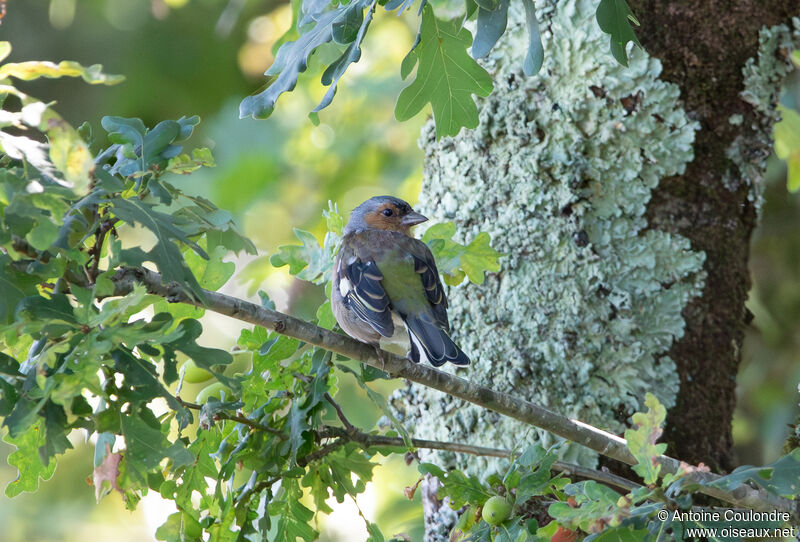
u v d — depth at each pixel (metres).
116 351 5.35
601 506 5.49
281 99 15.40
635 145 8.02
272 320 6.39
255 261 13.28
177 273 5.42
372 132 15.22
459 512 7.81
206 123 18.02
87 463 14.28
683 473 5.47
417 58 7.21
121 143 6.08
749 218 8.50
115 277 5.64
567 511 5.54
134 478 5.32
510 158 8.13
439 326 7.78
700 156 8.20
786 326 13.29
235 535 6.91
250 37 17.16
